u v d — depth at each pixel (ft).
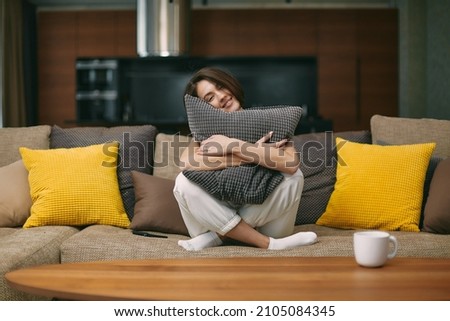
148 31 21.80
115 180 8.71
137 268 5.16
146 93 26.35
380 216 7.93
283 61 25.64
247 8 25.23
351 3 25.91
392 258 5.60
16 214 8.29
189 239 7.44
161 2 21.67
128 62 25.90
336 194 8.30
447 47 20.47
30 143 9.42
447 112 20.48
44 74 25.71
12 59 23.34
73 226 8.26
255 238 6.68
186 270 5.07
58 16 25.62
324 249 6.62
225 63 25.70
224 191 6.61
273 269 5.11
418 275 4.89
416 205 7.97
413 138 9.00
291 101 25.84
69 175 8.29
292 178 6.86
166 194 8.21
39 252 6.64
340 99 25.21
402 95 24.06
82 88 25.52
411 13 23.04
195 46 25.27
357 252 5.22
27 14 24.72
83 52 25.63
